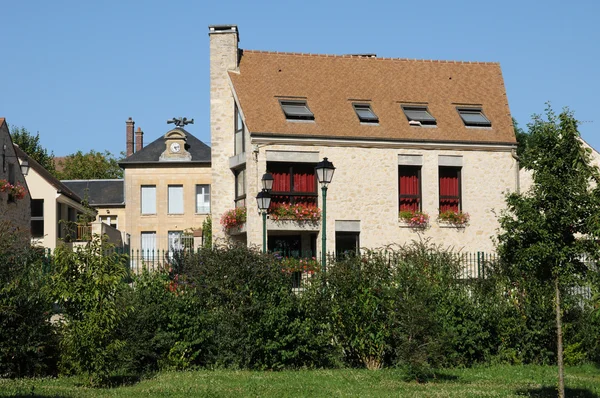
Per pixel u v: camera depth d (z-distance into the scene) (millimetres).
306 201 29891
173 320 17625
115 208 53375
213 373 16953
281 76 31672
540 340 20266
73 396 13516
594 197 13234
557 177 13422
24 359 16188
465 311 19531
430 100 32312
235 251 18531
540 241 13398
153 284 18062
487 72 34000
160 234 51938
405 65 33469
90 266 15008
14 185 31953
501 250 14109
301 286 19422
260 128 29484
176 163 52094
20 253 16875
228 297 18109
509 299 20234
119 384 15508
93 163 70188
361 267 19031
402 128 30844
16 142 63500
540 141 13719
